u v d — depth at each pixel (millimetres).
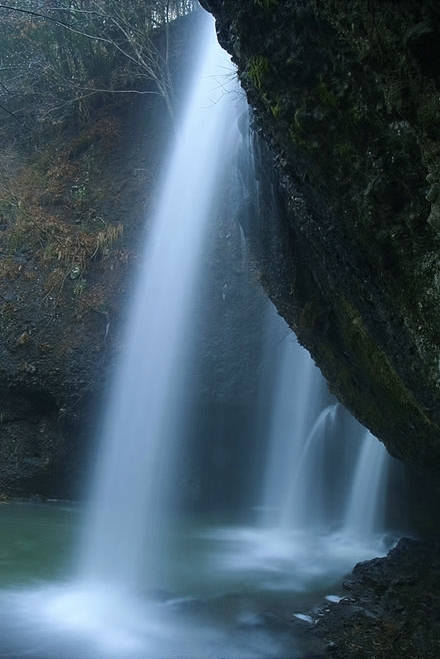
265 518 12117
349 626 6016
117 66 17000
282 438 12797
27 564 8445
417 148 3203
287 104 4023
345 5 3137
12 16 17328
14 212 14922
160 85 15148
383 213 3660
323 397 12562
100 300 13555
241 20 4082
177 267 13547
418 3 2670
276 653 5492
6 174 16297
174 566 8547
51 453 13000
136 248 14109
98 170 15812
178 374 12969
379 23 2961
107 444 12969
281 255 7156
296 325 7766
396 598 6758
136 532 10648
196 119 14227
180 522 11641
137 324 13352
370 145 3539
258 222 7758
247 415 12898
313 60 3668
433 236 3387
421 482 10125
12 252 14164
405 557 8172
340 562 8898
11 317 13398
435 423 4969
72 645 5703
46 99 17359
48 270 13961
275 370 12828
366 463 11367
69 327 13383
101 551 9305
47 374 13047
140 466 12867
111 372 13016
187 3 16500
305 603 6918
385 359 5555
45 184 15930
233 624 6215
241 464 13133
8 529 10445
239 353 12938
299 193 4910
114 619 6367
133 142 15984
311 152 4031
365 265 4348
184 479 12914
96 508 12453
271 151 5477
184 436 12984
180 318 13195
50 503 12820
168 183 14586
